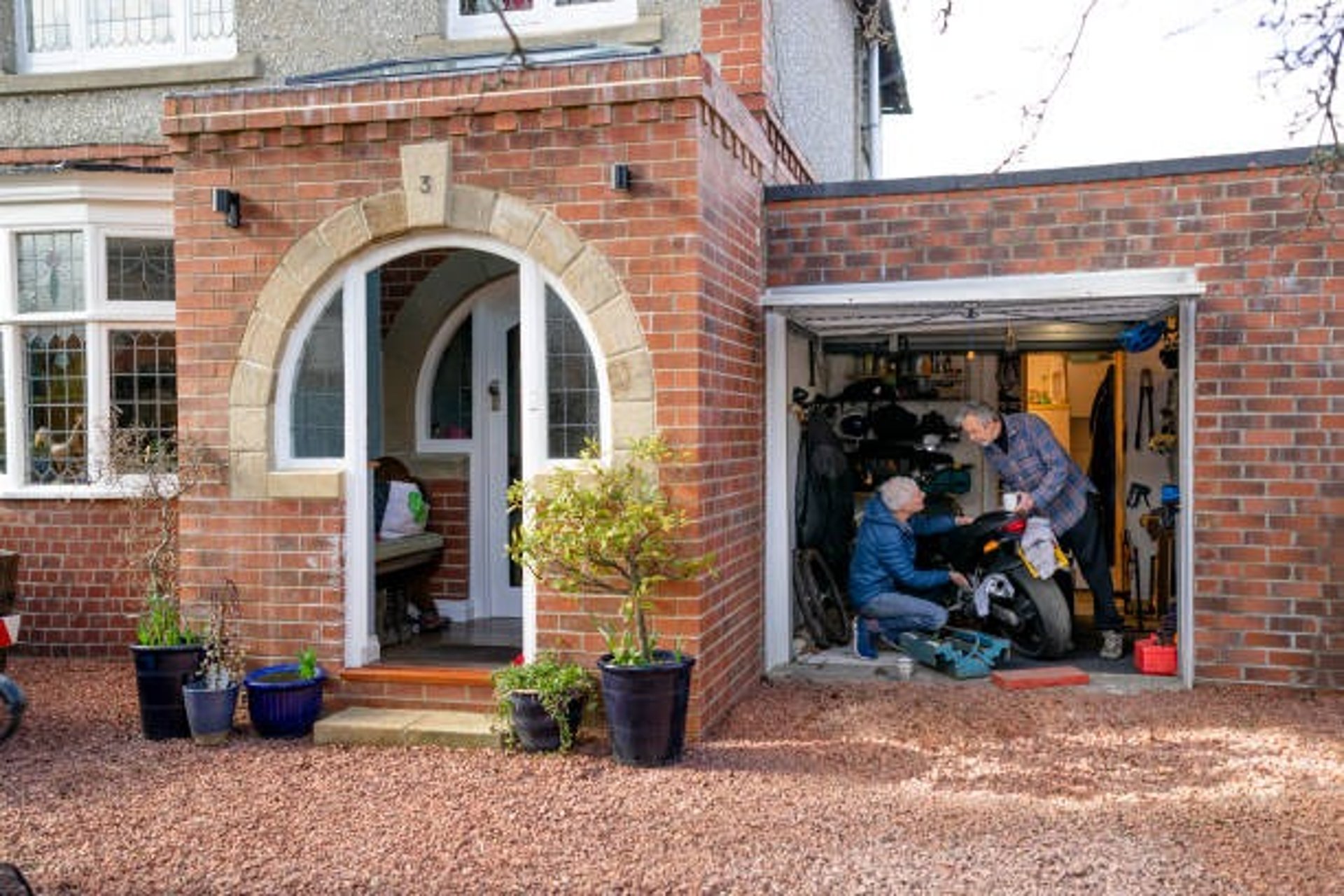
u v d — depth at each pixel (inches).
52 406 324.8
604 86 235.9
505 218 242.5
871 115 526.6
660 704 218.5
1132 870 169.5
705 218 240.5
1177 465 369.1
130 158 334.6
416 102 243.8
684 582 235.1
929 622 306.0
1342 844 178.2
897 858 175.2
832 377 407.8
